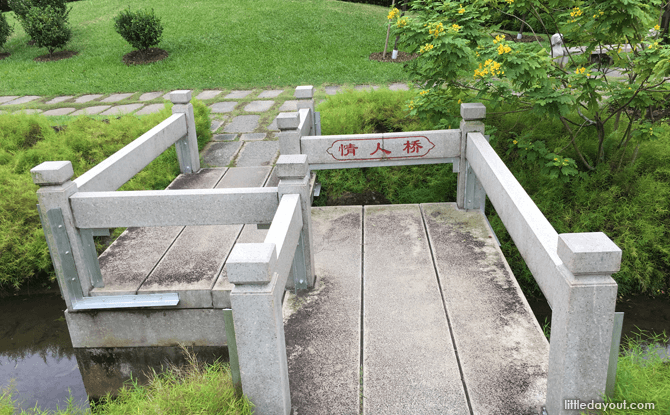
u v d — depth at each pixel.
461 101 5.47
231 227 4.59
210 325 3.64
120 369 3.80
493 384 2.63
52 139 7.04
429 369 2.77
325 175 6.04
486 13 5.44
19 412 3.32
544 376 2.66
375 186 5.90
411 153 4.57
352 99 7.43
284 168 3.21
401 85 10.60
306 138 4.52
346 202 5.73
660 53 4.04
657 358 2.93
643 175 5.28
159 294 3.55
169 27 15.77
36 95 11.27
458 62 4.58
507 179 3.27
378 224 4.63
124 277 3.77
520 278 4.79
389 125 6.77
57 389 3.60
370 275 3.77
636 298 4.59
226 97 10.26
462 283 3.59
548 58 4.21
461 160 4.60
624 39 4.76
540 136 5.87
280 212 2.94
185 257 4.05
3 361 3.94
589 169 5.46
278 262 2.39
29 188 5.81
